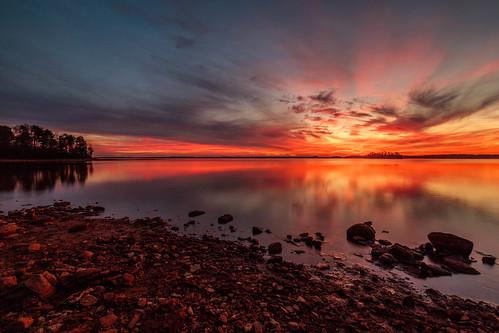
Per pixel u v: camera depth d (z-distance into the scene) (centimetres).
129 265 760
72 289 548
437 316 602
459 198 2508
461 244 1041
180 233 1277
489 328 564
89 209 1819
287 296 634
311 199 2403
